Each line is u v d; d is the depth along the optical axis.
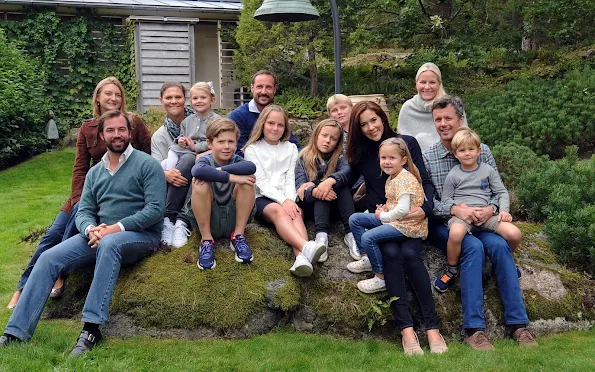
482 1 12.62
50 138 12.84
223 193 4.52
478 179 4.52
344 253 4.73
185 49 14.88
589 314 4.69
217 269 4.38
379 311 4.27
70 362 3.67
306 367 3.73
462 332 4.36
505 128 9.20
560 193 5.60
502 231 4.48
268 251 4.63
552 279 4.74
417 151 4.57
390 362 3.82
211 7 14.91
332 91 13.05
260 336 4.24
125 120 4.38
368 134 4.57
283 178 4.88
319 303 4.41
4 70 12.32
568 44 14.52
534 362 3.81
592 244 4.97
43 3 13.86
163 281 4.30
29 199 9.13
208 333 4.21
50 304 4.71
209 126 4.56
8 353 3.74
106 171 4.44
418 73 5.33
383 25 12.35
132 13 14.76
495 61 13.97
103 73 14.62
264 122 4.86
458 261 4.45
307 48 12.38
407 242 4.29
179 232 4.62
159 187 4.39
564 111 9.30
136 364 3.72
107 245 4.09
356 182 5.00
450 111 4.64
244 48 13.08
